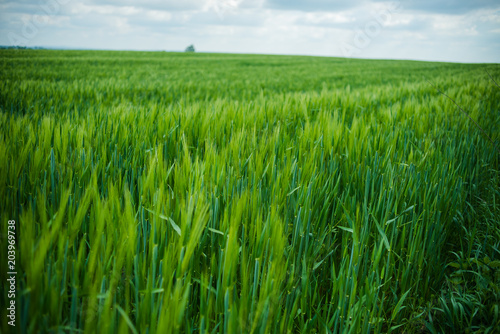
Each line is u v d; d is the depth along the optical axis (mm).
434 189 2299
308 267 1575
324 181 2176
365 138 2773
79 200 1657
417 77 17812
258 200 1731
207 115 3064
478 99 6090
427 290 2010
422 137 3441
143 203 1521
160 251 1290
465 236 2398
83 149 2111
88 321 888
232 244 1119
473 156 3307
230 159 2129
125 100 5938
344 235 1861
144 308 1024
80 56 28609
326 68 25422
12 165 1684
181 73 17125
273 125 3480
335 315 1481
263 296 1104
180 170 1721
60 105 5422
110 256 1201
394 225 1914
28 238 926
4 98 5703
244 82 13422
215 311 1235
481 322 1785
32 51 34562
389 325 1661
